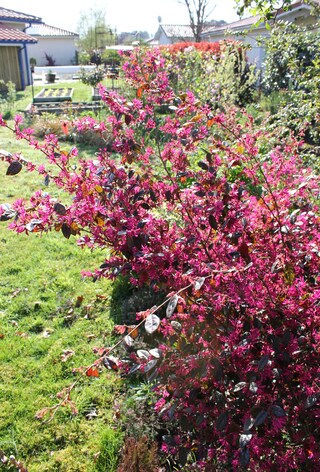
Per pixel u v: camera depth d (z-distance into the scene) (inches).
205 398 67.7
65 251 188.4
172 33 1262.3
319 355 65.7
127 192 79.3
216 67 433.4
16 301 150.6
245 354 65.5
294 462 65.6
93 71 650.8
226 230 74.9
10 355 124.3
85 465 93.1
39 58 1599.4
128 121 78.8
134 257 73.0
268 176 92.4
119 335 129.6
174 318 72.8
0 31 765.3
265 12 148.6
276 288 69.7
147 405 101.2
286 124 175.2
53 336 132.6
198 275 68.9
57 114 493.7
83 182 78.1
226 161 88.0
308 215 82.0
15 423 102.7
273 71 366.0
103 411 106.5
